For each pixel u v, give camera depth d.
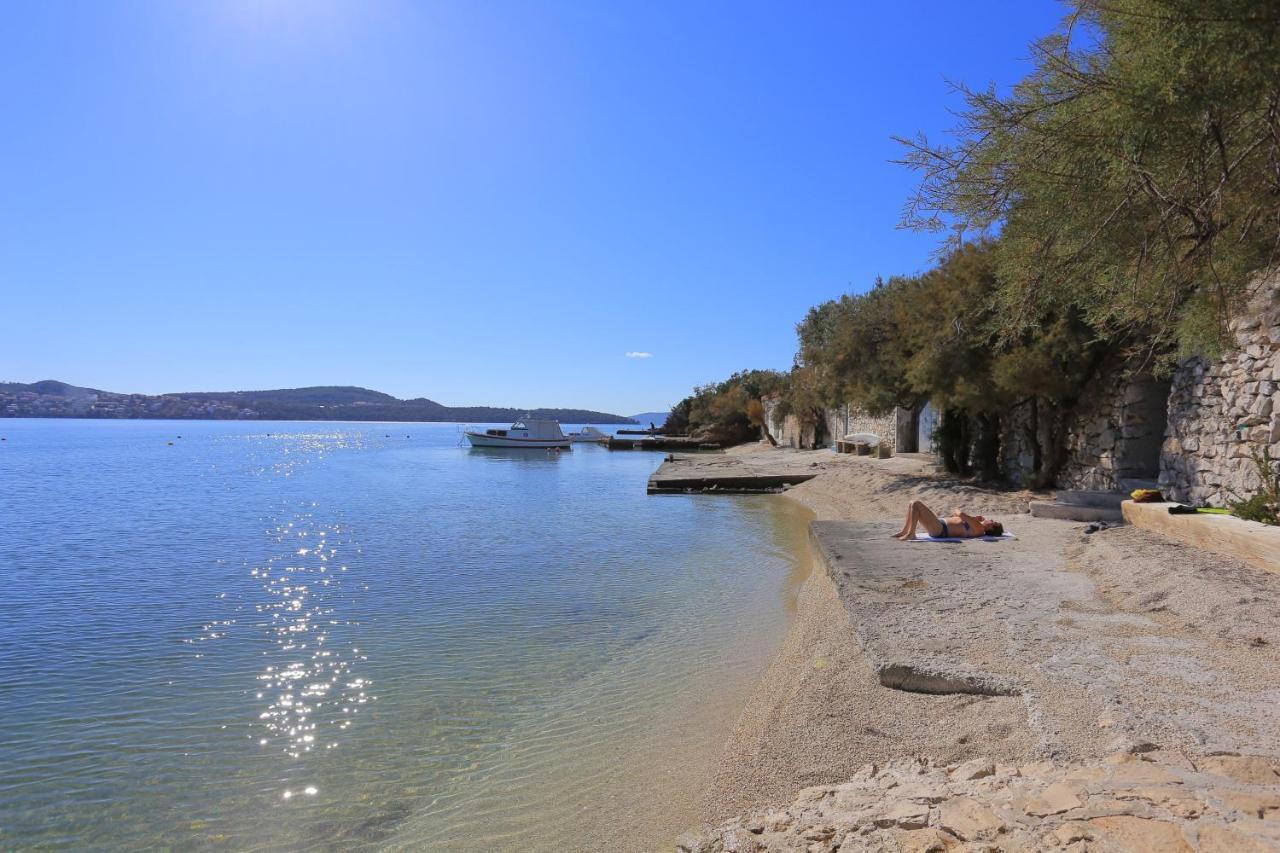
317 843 4.55
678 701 6.64
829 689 5.54
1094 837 2.73
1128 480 12.91
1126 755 3.54
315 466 49.53
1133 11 3.33
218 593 11.63
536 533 17.92
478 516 21.69
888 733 4.66
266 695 7.05
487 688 7.17
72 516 22.55
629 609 10.13
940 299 16.39
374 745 5.91
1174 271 4.34
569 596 10.98
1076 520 11.95
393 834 4.62
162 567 13.98
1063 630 5.85
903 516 16.31
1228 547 7.62
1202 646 5.29
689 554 14.48
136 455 62.25
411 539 17.23
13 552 15.90
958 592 7.27
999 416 18.77
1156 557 7.71
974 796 3.32
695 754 5.47
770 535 16.83
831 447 43.25
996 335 15.19
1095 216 4.09
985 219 4.45
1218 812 2.83
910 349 19.19
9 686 7.33
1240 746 3.57
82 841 4.64
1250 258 4.41
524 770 5.42
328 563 14.14
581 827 4.57
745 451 56.31
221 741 6.04
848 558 9.26
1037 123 3.89
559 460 56.12
